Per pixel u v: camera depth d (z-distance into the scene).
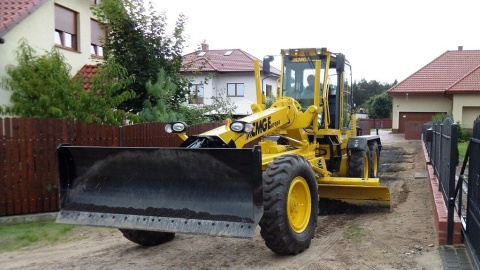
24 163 8.01
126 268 5.61
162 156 5.29
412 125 28.97
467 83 29.61
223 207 5.13
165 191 5.44
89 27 15.12
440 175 8.29
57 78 9.27
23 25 12.17
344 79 8.92
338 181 7.75
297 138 7.77
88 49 15.06
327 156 8.64
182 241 6.66
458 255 5.47
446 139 7.23
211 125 12.69
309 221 6.09
